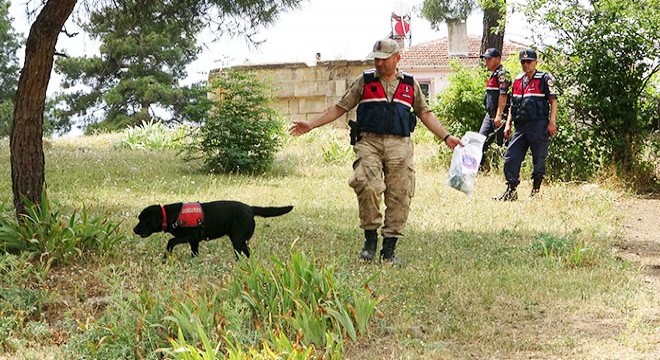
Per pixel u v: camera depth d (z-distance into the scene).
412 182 8.07
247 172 15.78
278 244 8.78
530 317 6.45
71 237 7.85
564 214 11.17
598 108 14.06
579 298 6.89
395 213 8.05
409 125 8.03
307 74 24.92
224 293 6.15
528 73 12.52
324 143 20.91
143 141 21.28
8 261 7.12
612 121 14.00
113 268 6.93
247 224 7.88
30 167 8.24
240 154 15.51
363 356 5.61
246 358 4.97
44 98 8.25
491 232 9.85
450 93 16.47
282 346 5.24
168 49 43.56
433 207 11.69
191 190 13.17
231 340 5.45
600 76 13.99
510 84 13.83
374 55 7.88
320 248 8.63
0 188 12.84
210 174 15.49
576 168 14.33
